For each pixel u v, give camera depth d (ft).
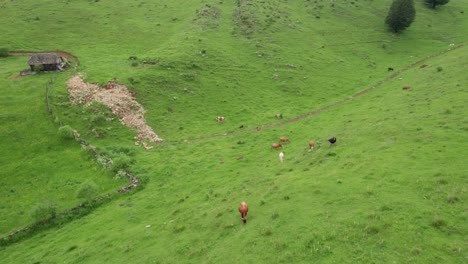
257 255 68.90
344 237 66.08
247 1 396.16
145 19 359.05
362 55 307.78
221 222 89.92
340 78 263.49
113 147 170.91
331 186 90.17
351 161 105.81
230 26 337.31
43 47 299.58
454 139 103.19
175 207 114.52
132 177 143.95
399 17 346.54
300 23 361.71
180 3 399.65
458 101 142.10
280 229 75.66
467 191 71.82
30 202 134.92
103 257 90.22
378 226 66.54
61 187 142.61
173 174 144.56
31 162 161.07
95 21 351.67
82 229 112.37
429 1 423.64
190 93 229.86
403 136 117.08
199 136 186.50
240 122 201.46
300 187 95.35
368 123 150.51
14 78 237.86
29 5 386.73
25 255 103.55
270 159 143.64
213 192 118.21
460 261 54.54
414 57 299.17
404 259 57.41
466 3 449.06
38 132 182.39
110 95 211.61
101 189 137.80
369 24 373.61
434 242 59.62
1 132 181.16
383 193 79.25
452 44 321.52
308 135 166.30
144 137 184.55
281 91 242.58
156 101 216.54
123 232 102.83
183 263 75.92
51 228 118.83
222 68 263.49
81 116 195.62
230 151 163.02
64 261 93.56
